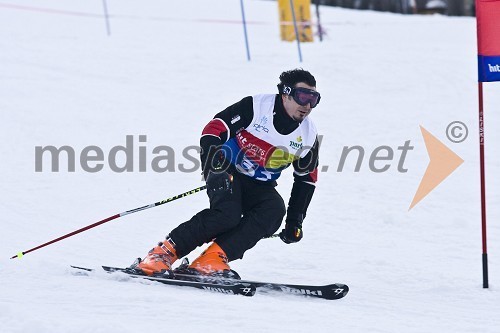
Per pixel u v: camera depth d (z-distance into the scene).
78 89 37.16
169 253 13.87
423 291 14.63
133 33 53.22
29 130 30.02
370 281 15.47
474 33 52.41
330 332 10.84
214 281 13.25
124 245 18.41
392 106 34.12
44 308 11.41
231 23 58.62
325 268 16.66
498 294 14.34
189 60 43.59
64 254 17.14
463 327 11.67
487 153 28.16
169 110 34.16
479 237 19.89
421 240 19.59
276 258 17.36
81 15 60.59
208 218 13.77
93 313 11.21
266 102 13.86
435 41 48.88
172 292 12.81
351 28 56.09
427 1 76.44
